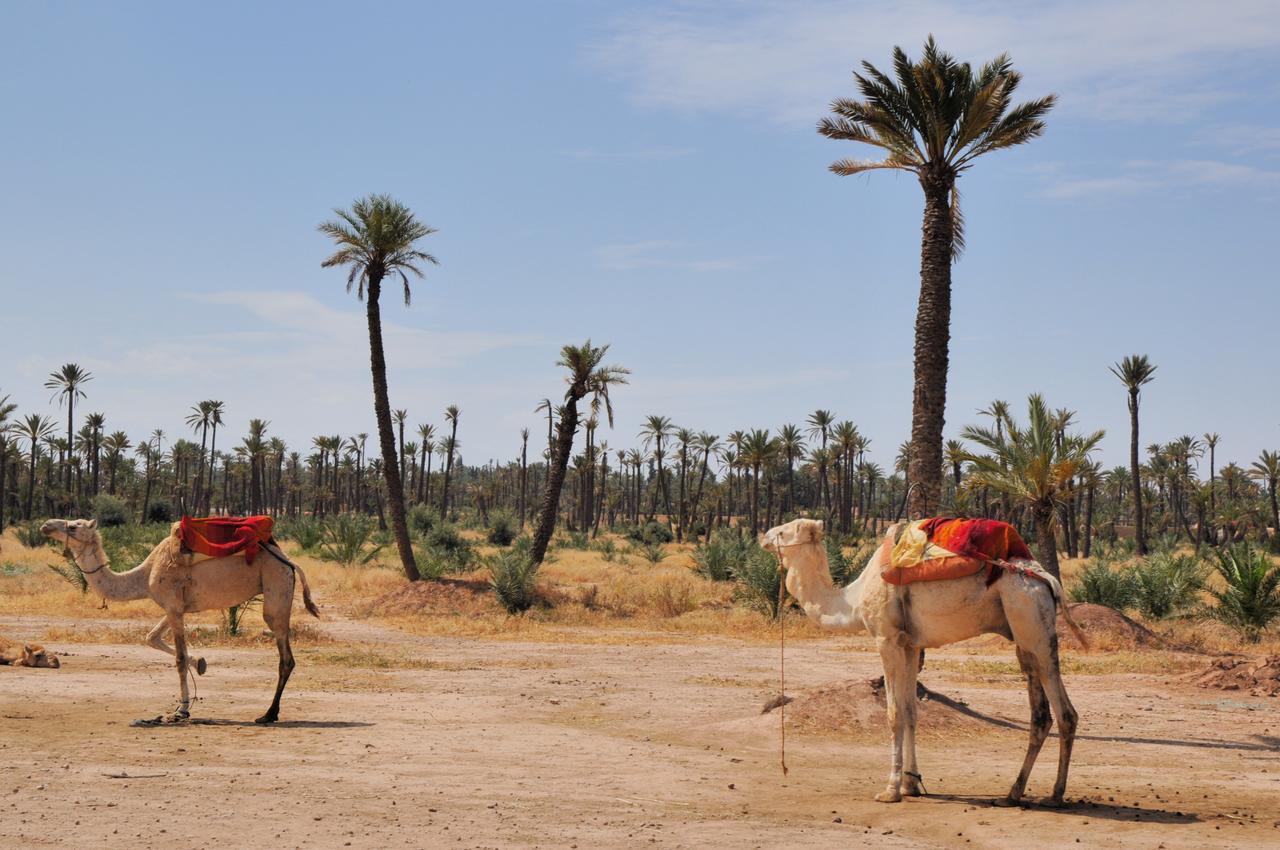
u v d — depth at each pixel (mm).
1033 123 19156
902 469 107312
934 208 19094
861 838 7699
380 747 11336
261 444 124312
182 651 13141
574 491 156250
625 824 8086
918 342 18875
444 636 27141
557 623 30938
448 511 152375
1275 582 26609
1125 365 67438
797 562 9758
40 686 15570
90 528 13141
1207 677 18250
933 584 8914
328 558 50844
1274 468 99062
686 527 117438
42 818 7863
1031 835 7691
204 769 9859
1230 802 9156
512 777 9891
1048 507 27281
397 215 36438
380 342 37500
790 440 113625
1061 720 8609
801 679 18875
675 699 15953
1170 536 101750
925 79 18656
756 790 9539
